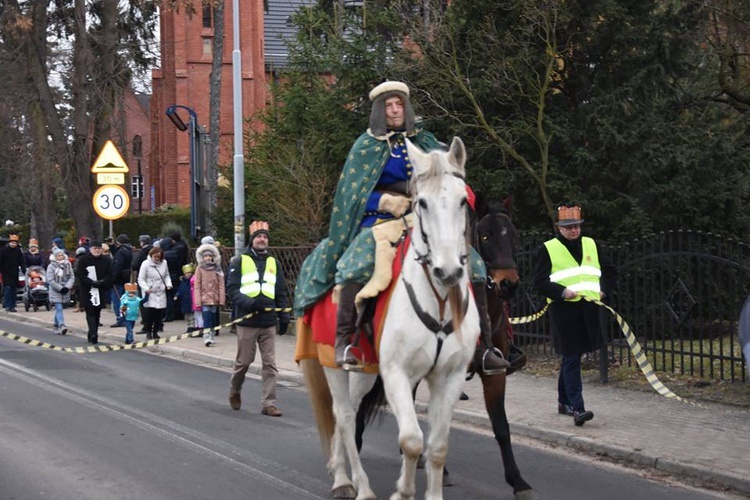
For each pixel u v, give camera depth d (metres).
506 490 7.50
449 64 15.48
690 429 9.34
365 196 6.64
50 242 33.56
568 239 9.72
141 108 50.31
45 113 30.17
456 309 5.93
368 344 6.53
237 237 19.03
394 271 6.29
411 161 5.88
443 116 15.88
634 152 15.15
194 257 22.34
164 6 27.81
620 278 13.09
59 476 7.76
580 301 9.58
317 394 7.50
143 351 17.25
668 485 7.70
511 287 7.26
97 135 30.11
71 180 30.05
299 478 7.79
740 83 17.14
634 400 10.93
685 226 15.86
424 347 6.02
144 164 66.75
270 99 26.00
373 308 6.41
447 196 5.65
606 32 15.63
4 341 18.80
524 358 7.61
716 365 12.31
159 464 8.22
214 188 27.23
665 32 15.73
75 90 29.81
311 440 9.31
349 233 6.71
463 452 8.89
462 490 7.50
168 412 10.86
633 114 15.49
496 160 16.17
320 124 18.72
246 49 51.53
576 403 9.52
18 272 26.30
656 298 13.53
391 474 8.03
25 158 32.78
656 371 12.31
